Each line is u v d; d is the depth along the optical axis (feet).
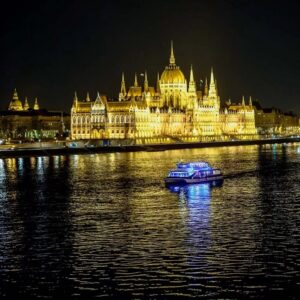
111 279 319.47
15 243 391.04
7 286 313.53
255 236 398.83
